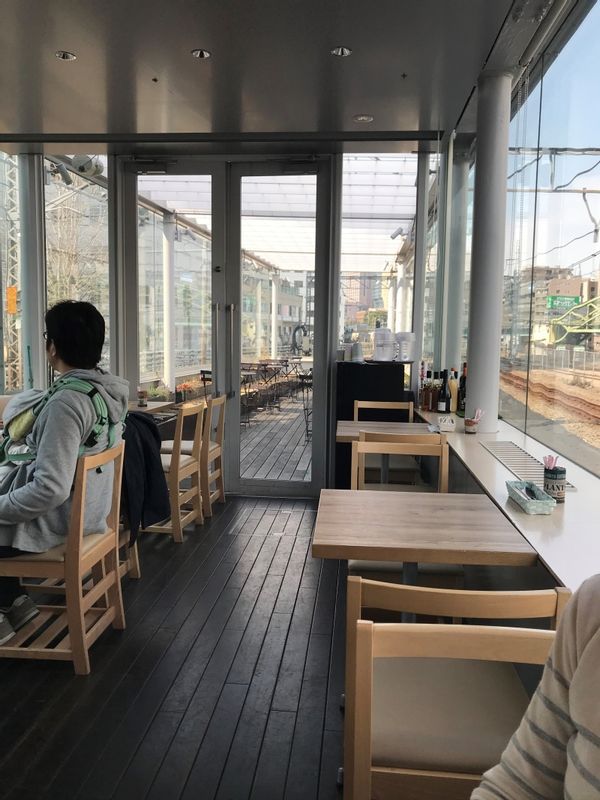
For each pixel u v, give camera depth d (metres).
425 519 2.06
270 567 3.68
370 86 3.88
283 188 5.28
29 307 5.63
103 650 2.69
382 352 5.18
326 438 5.39
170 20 3.11
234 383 5.49
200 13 3.04
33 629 2.72
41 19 3.11
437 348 4.99
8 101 4.22
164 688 2.40
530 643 1.08
